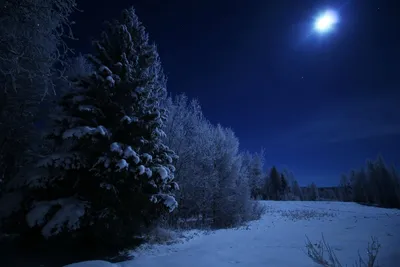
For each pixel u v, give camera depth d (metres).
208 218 15.77
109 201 7.03
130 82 8.12
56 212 6.00
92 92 8.03
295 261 5.51
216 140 16.83
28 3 4.84
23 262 5.58
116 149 6.70
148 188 7.91
